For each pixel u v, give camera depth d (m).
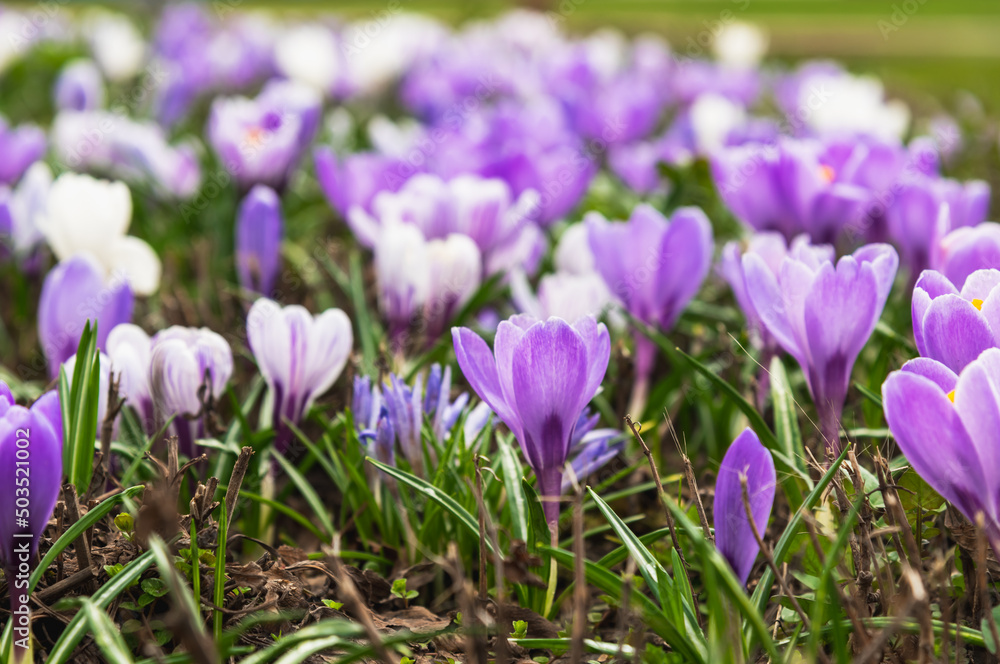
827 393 0.79
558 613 0.81
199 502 0.78
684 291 0.90
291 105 1.06
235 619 0.77
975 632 0.74
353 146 1.64
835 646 0.73
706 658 0.74
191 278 1.10
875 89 1.41
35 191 0.98
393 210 0.94
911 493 0.77
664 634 0.74
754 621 0.71
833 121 1.31
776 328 0.80
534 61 1.81
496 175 1.02
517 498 0.79
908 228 0.92
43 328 0.86
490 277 0.94
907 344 0.86
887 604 0.75
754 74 1.84
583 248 0.97
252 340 0.83
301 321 0.83
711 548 0.72
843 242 0.97
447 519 0.82
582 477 0.81
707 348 0.96
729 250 0.87
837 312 0.78
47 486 0.73
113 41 1.84
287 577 0.79
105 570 0.77
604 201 1.26
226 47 1.89
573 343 0.75
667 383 0.90
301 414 0.84
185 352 0.81
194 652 0.70
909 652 0.75
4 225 0.98
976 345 0.75
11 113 1.90
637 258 0.89
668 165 1.12
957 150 1.46
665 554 0.82
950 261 0.82
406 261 0.89
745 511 0.73
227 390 0.84
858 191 0.92
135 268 0.93
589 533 0.82
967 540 0.76
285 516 0.88
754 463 0.73
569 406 0.76
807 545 0.79
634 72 1.98
